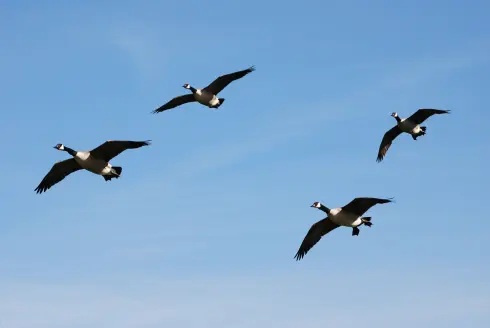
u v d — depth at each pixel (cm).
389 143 3784
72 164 2775
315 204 2823
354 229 2742
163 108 3578
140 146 2659
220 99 3556
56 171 2784
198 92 3491
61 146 2767
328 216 2739
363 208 2695
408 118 3656
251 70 3450
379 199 2605
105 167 2731
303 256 2870
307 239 2872
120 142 2641
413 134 3688
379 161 3769
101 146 2653
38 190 2789
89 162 2705
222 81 3500
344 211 2714
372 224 2728
